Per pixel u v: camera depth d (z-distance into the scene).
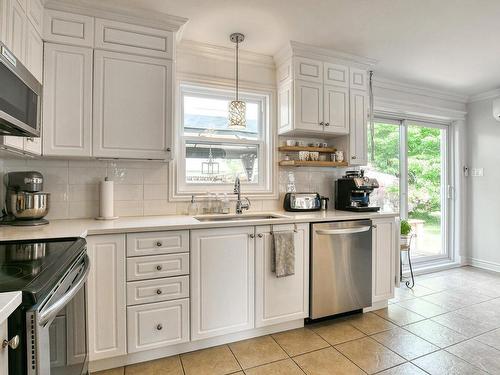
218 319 2.08
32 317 0.76
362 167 3.59
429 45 2.72
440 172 4.28
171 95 2.24
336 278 2.47
